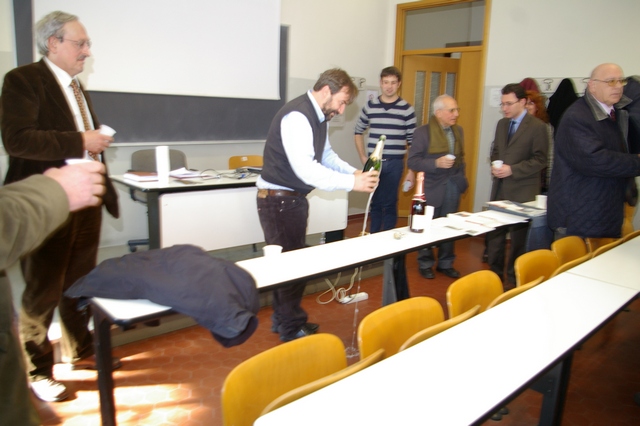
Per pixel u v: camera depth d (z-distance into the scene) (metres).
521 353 1.28
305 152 2.15
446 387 1.11
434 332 1.37
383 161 4.01
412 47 6.13
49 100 1.96
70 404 2.03
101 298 1.42
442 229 2.50
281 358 1.23
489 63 5.11
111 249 4.02
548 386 1.45
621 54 4.34
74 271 2.21
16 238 0.80
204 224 3.12
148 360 2.42
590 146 2.44
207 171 3.58
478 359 1.24
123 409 2.01
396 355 1.25
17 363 0.98
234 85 4.57
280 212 2.33
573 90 4.47
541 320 1.49
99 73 3.75
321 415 0.99
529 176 3.31
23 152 1.84
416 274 3.90
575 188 2.62
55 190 0.86
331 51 5.45
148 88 4.02
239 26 4.49
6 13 3.35
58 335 2.48
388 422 0.98
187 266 1.40
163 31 4.03
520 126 3.29
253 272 1.79
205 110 4.42
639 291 1.76
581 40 4.53
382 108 4.05
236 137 4.71
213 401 2.10
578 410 2.14
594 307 1.60
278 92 4.93
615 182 2.60
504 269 3.66
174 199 2.96
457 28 5.67
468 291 1.76
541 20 4.72
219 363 2.41
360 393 1.08
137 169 3.69
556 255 2.31
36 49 3.42
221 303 1.30
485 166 5.26
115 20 3.76
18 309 2.58
